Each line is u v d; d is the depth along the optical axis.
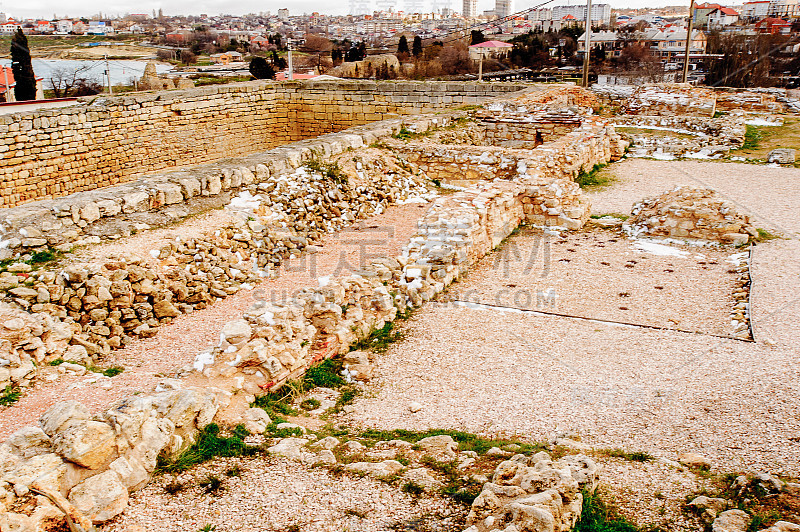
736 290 9.26
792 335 7.54
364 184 14.12
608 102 26.91
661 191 15.45
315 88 25.78
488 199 11.41
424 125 18.92
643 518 4.34
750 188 15.52
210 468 5.11
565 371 6.93
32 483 4.23
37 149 16.06
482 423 5.98
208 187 11.53
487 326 8.27
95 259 8.59
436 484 4.81
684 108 25.64
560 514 4.14
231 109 23.16
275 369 6.56
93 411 5.75
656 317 8.44
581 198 13.03
